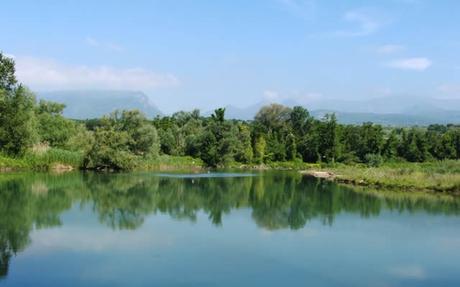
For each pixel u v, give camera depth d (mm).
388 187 64562
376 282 22766
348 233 33625
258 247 29141
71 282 21906
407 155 121875
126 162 89938
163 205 46750
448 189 58188
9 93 84562
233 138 115688
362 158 125188
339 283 22484
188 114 160125
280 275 23500
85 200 48656
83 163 90438
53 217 38344
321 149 128125
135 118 98312
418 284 22562
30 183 62656
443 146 122688
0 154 84312
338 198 53562
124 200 49469
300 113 170750
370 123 133125
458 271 24688
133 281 22188
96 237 31203
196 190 60656
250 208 45812
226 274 23469
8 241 29672
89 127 157375
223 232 33625
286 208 45844
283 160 128000
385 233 33688
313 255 27359
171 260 25812
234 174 92000
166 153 119688
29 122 86250
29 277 22531
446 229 35219
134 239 30812
